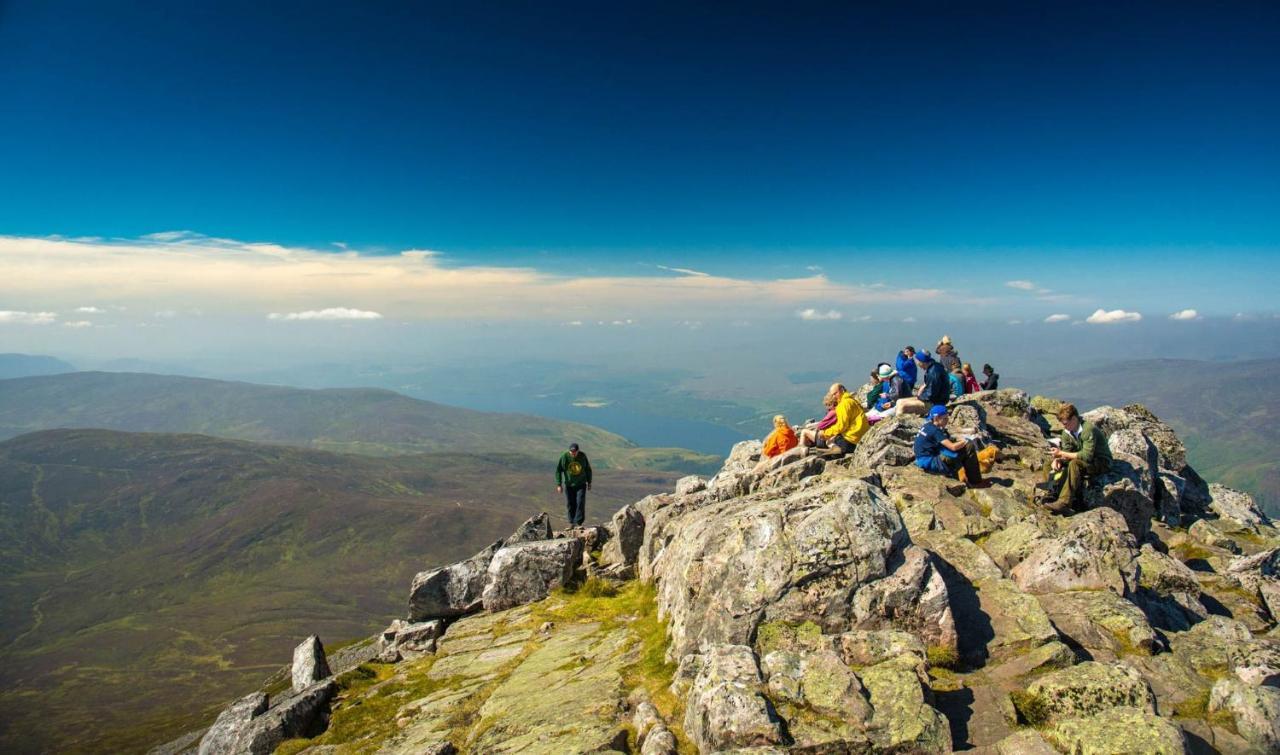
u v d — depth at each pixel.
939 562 15.36
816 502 14.68
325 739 16.66
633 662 15.63
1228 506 29.20
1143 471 21.28
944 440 21.41
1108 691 10.45
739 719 10.20
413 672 20.28
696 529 18.14
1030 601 13.59
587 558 27.06
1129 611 13.44
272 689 30.08
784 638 12.73
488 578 25.31
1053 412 33.91
